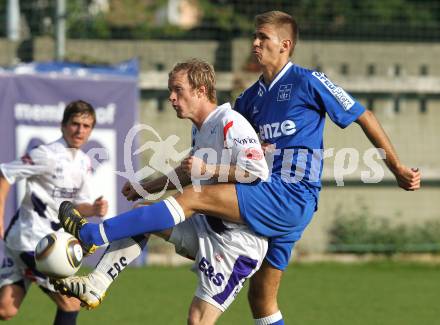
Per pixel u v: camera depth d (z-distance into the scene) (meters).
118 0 55.38
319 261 38.81
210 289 17.56
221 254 17.53
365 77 40.59
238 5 50.31
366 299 29.66
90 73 34.62
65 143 21.14
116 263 17.53
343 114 18.36
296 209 17.77
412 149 41.38
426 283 33.56
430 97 41.47
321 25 48.62
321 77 18.48
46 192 20.89
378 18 49.69
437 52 43.00
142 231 17.08
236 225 17.56
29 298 29.03
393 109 41.19
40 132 33.78
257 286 19.12
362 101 40.94
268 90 18.75
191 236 17.94
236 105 19.39
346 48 42.16
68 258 17.03
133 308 27.44
